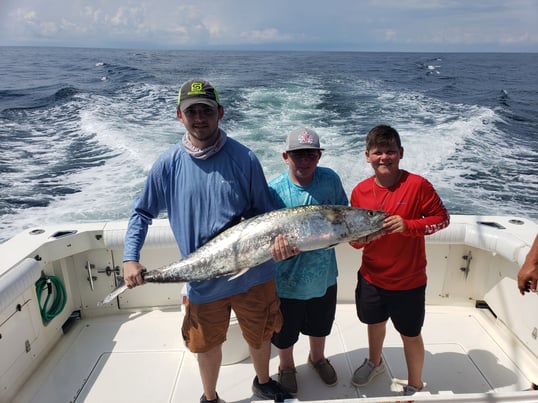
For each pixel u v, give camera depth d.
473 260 3.34
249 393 2.56
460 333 3.12
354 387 2.62
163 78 22.30
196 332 2.25
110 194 7.61
